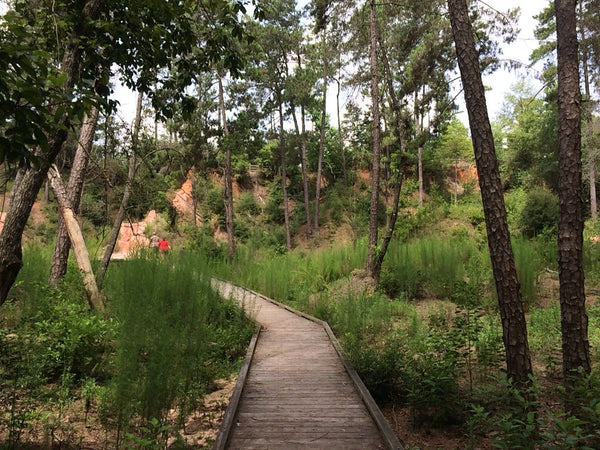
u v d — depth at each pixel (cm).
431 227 2388
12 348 496
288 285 1489
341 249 1783
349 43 1606
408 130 1437
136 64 586
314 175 3922
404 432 484
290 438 405
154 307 588
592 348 730
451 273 1316
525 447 329
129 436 343
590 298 1113
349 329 835
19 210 439
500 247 498
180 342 500
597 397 399
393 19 1491
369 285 1359
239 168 3791
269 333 909
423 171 3816
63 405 502
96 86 575
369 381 581
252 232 3266
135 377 414
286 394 534
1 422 405
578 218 512
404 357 682
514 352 486
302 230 3344
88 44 509
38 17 506
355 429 427
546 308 1068
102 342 630
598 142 2227
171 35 575
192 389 507
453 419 500
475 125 516
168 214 2370
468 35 528
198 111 2178
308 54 2928
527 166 3584
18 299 807
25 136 258
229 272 1622
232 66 620
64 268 970
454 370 548
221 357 768
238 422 446
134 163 966
